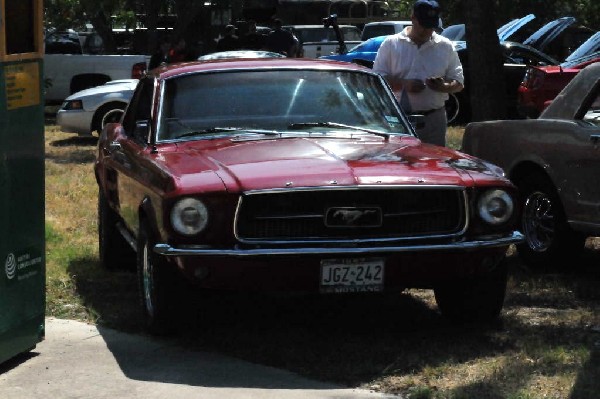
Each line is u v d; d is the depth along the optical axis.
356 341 6.99
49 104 26.41
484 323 7.32
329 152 7.14
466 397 5.77
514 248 10.01
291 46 20.05
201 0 31.77
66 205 12.87
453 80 9.51
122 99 19.66
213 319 7.55
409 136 7.90
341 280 6.61
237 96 7.88
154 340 7.02
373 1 41.97
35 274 6.71
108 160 8.62
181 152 7.32
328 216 6.57
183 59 25.84
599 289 8.34
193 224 6.46
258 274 6.52
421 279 6.78
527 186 9.11
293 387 6.02
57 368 6.42
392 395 5.88
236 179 6.55
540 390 5.88
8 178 6.29
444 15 34.78
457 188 6.71
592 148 8.32
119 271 9.32
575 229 8.62
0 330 6.26
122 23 32.81
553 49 27.25
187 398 5.84
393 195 6.64
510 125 9.26
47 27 29.53
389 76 9.62
